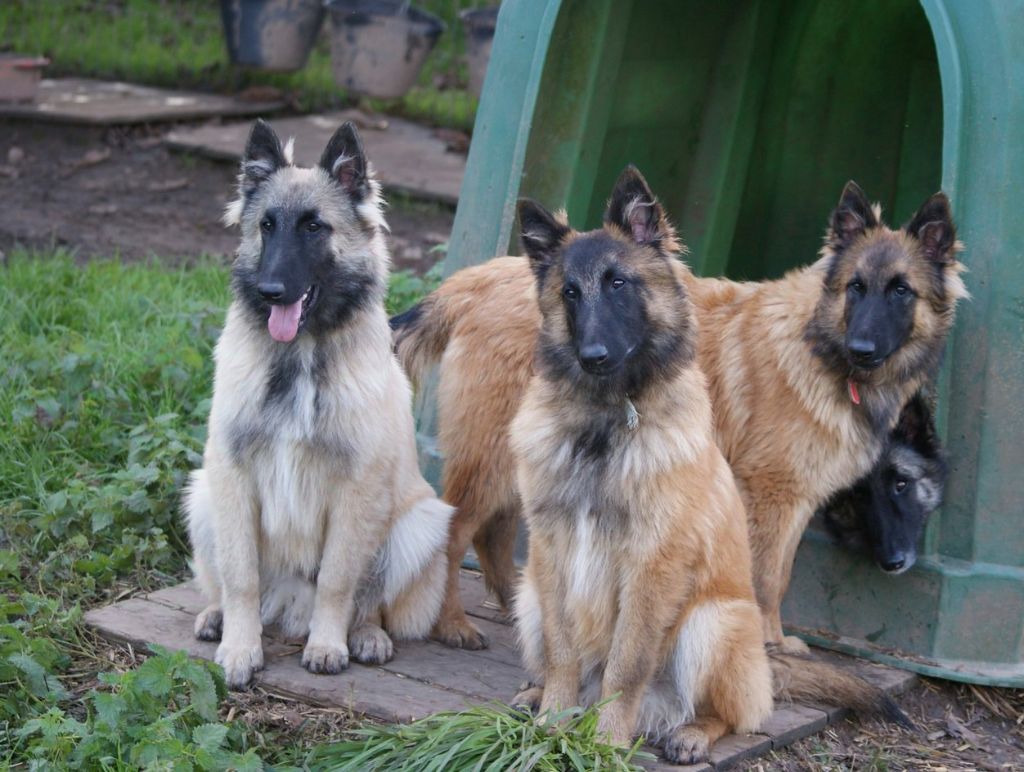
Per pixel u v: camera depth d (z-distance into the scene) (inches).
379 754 239.5
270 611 291.9
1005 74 284.2
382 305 281.6
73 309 455.2
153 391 393.1
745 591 257.8
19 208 601.0
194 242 577.3
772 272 413.1
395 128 748.6
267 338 268.2
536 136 330.3
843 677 272.5
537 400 253.6
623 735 243.1
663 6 352.2
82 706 261.1
